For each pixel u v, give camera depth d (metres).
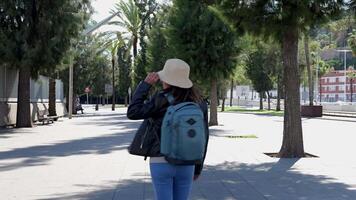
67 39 28.14
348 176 11.25
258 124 33.19
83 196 8.92
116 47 63.56
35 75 28.52
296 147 14.73
